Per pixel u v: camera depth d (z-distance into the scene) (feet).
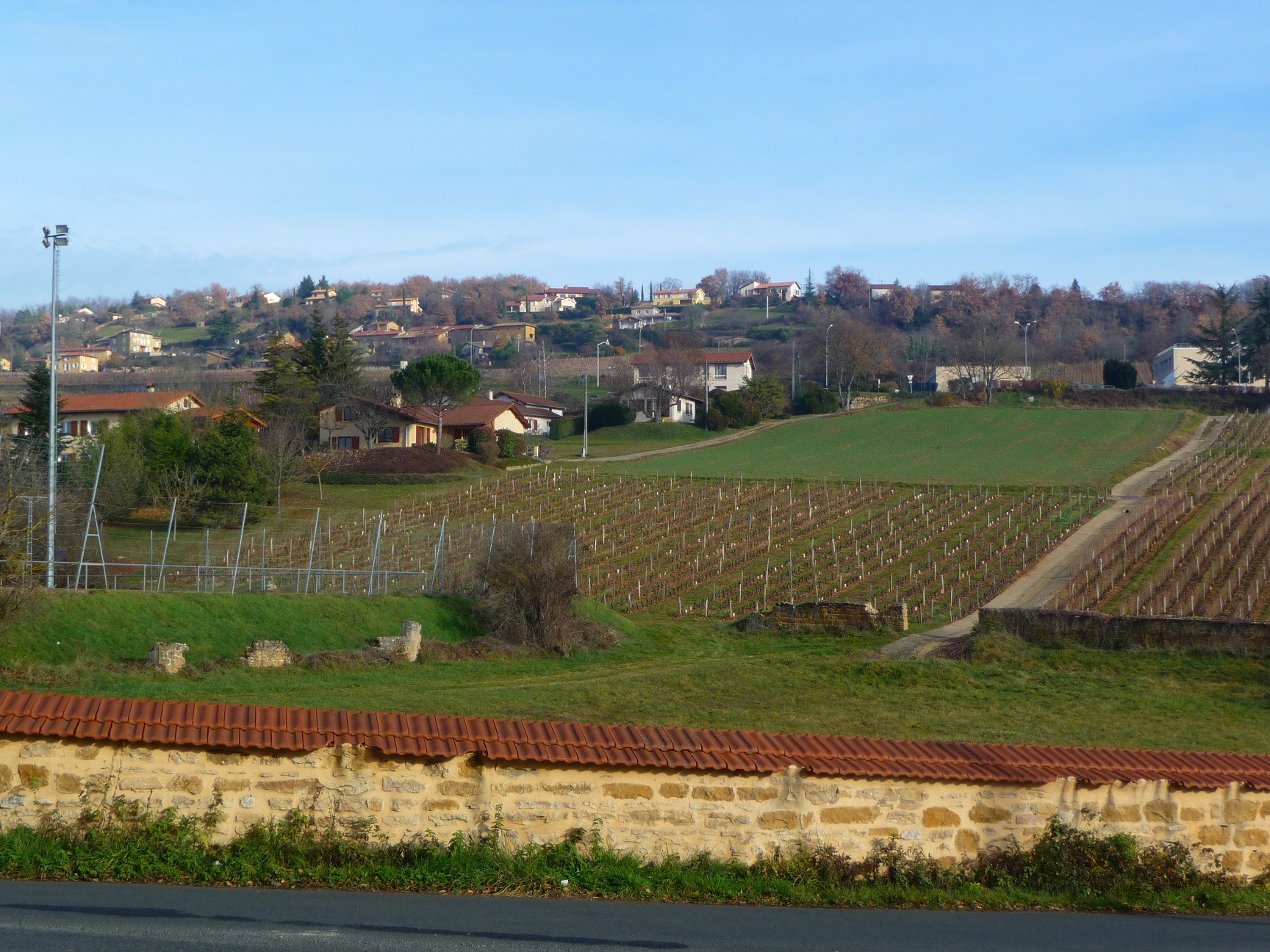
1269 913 34.86
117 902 28.27
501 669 96.17
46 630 84.43
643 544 174.29
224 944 25.13
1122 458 248.11
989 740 70.85
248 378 399.85
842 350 402.11
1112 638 99.96
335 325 289.94
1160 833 36.91
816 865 34.42
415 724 35.37
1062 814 36.40
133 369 532.73
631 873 32.81
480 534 146.72
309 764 32.99
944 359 501.15
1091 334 593.42
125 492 166.40
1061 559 159.02
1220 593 133.39
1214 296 417.28
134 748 32.24
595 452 289.74
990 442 278.87
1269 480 207.62
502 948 26.13
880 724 76.07
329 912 28.37
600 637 108.99
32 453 158.51
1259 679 89.35
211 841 32.14
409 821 33.17
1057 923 32.19
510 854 33.14
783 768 34.81
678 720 76.54
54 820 31.60
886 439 293.02
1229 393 337.31
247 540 157.28
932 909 33.14
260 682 82.99
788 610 119.14
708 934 28.55
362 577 126.41
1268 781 38.09
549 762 33.60
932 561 161.68
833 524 187.32
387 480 219.61
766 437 311.06
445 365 268.41
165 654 82.79
